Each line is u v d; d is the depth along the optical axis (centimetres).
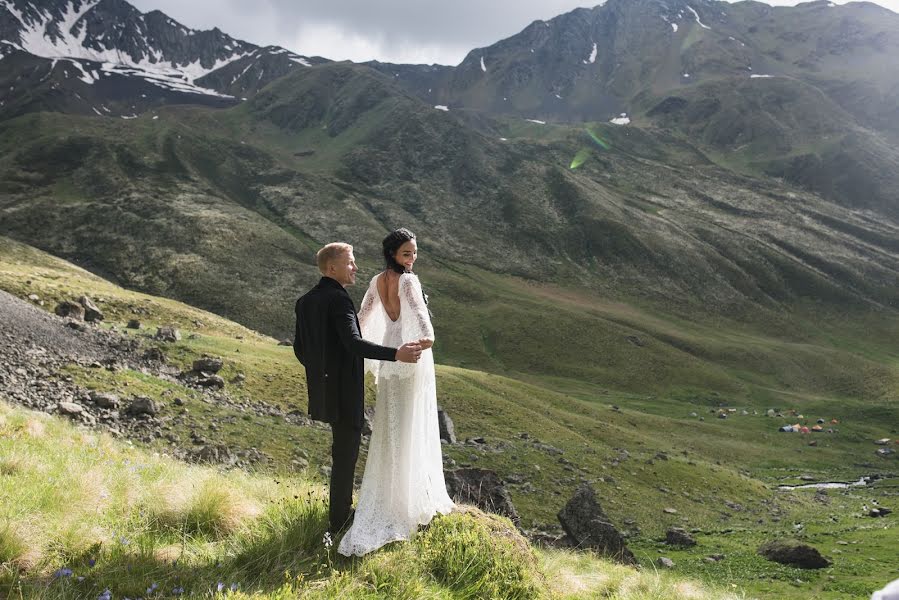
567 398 10688
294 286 19650
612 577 883
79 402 3150
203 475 900
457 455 5384
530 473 5472
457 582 554
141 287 18912
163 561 516
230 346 6438
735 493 6900
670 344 19162
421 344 562
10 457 729
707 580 3759
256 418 4144
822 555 4397
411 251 636
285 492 811
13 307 4447
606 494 5647
